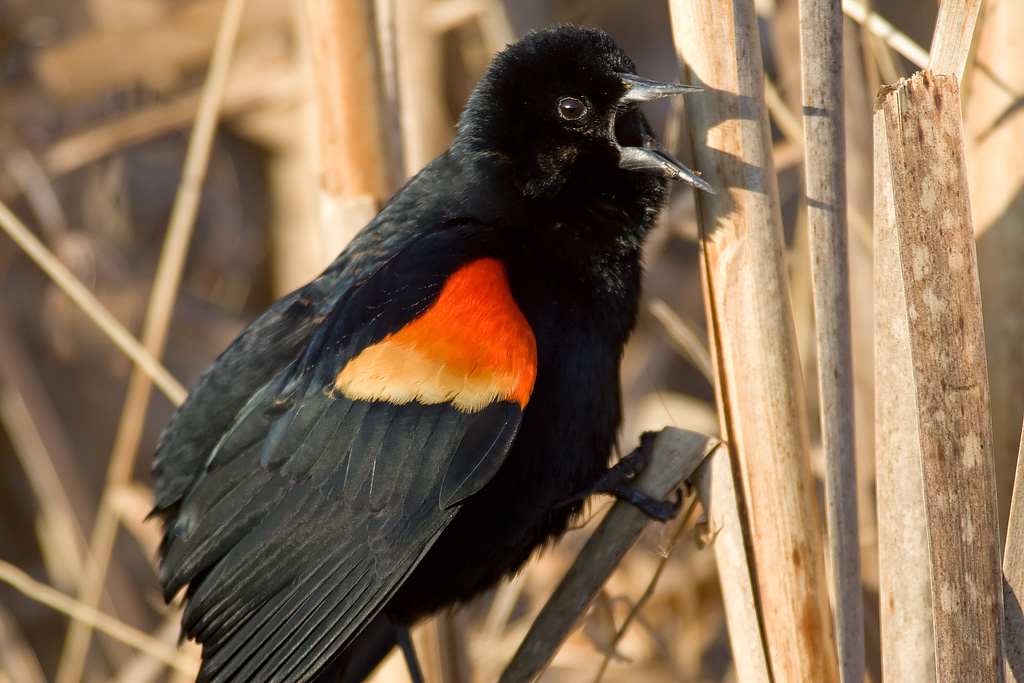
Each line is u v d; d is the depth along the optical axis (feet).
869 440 10.21
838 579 9.85
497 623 10.33
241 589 9.93
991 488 9.75
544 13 10.56
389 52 10.09
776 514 9.86
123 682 10.44
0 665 10.47
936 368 9.75
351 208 10.09
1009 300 9.93
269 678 9.91
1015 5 9.92
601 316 9.99
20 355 10.54
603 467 9.98
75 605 10.22
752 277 9.86
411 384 9.92
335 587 9.92
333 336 9.96
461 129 10.03
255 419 9.96
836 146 9.82
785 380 9.86
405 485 9.92
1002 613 9.75
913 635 9.83
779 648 9.87
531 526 9.98
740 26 9.84
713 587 10.44
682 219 10.44
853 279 10.22
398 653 10.14
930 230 9.75
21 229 10.22
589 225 9.99
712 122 9.86
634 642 10.42
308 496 9.93
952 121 9.75
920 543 9.82
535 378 9.94
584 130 9.98
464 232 9.98
